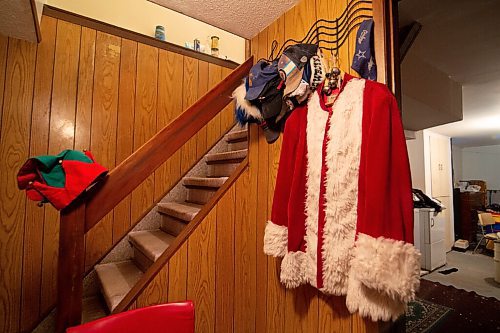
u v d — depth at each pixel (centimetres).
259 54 177
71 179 98
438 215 437
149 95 237
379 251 81
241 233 160
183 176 257
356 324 106
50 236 189
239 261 158
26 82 186
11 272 176
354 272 88
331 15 128
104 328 93
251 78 139
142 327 98
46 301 185
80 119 204
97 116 211
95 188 106
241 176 164
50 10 196
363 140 96
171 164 251
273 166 151
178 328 102
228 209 156
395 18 109
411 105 255
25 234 182
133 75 229
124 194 112
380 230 83
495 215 542
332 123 108
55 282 189
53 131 194
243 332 156
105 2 244
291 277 115
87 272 199
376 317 87
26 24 166
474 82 296
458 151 775
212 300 147
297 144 126
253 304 160
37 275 184
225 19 166
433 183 510
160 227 235
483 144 726
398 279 79
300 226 119
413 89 231
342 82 109
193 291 142
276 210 125
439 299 310
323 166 110
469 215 597
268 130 150
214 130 281
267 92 132
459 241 568
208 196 217
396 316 89
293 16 151
